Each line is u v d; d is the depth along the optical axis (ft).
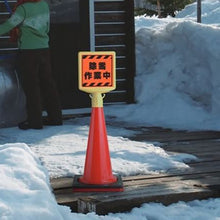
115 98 33.63
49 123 27.40
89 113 31.78
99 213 15.39
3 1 30.40
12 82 25.89
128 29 33.32
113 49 33.40
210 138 25.38
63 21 31.01
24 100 26.61
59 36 30.96
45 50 26.45
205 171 19.03
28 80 25.94
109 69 17.02
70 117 31.22
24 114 26.91
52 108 27.25
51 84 27.07
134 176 18.22
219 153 22.02
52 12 30.73
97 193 16.35
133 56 33.60
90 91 17.03
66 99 31.35
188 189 16.72
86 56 16.94
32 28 25.68
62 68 31.17
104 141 16.93
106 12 33.01
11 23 25.29
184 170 19.10
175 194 16.30
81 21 31.35
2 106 25.77
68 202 15.70
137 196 15.97
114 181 16.90
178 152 22.12
